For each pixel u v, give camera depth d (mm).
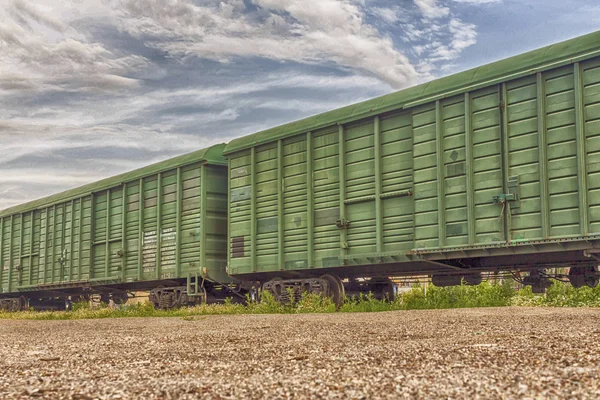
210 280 21281
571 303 14055
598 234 11250
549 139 12148
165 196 23344
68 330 10836
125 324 12133
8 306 32531
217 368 4812
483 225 13148
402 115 15289
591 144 11523
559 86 12086
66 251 28344
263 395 3500
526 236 12367
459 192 13633
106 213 26234
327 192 17016
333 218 16781
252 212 19297
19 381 4406
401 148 15234
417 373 4070
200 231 21391
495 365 4312
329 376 4102
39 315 20281
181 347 6887
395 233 15172
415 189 14594
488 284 17188
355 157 16344
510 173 12742
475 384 3551
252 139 19578
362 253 15914
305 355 5496
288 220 18156
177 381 4129
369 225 15828
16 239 32250
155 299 23297
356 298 18250
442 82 14320
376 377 3977
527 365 4219
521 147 12609
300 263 17609
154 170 23703
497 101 13102
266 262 18734
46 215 30078
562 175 11906
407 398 3270
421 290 17688
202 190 21531
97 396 3625
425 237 14297
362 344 6418
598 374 3691
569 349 5016
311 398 3363
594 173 11438
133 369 4961
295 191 18016
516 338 6324
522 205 12492
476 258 15047
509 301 15961
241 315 14273
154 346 7125
